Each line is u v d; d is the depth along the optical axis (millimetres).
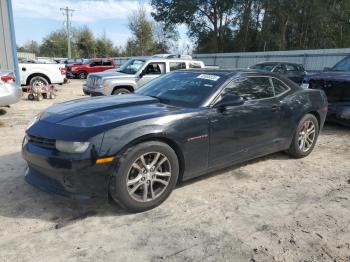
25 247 3080
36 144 3643
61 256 2961
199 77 4824
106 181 3451
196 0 44062
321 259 2980
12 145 6262
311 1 37000
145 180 3680
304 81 8695
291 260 2955
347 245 3199
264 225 3525
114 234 3309
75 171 3336
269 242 3217
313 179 4824
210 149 4238
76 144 3354
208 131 4156
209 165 4301
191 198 4105
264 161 5539
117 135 3453
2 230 3344
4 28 13422
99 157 3350
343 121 7730
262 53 28750
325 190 4445
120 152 3447
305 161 5617
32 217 3602
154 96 4711
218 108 4301
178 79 4992
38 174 3740
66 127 3562
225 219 3633
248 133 4680
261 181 4699
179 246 3135
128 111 3895
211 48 46406
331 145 6703
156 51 53438
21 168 5031
